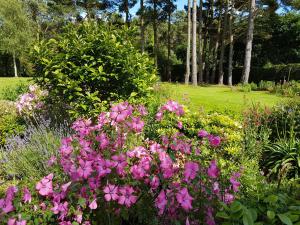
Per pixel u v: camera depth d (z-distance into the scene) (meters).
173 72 38.12
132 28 6.30
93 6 34.28
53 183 2.38
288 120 6.58
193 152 2.55
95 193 2.25
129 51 5.83
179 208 2.27
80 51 5.44
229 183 2.40
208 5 33.44
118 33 6.18
